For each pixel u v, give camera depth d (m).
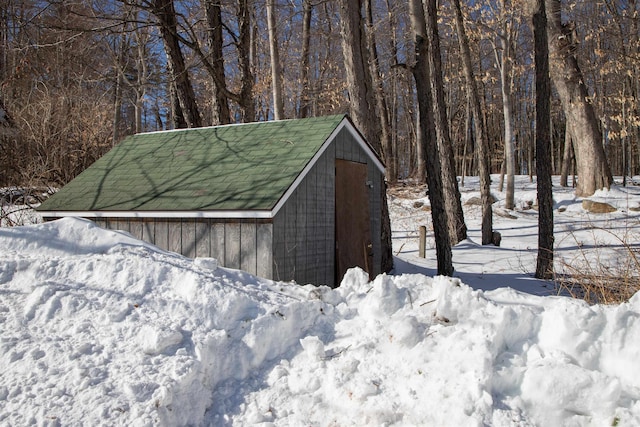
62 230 5.04
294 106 25.11
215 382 3.61
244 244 6.97
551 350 3.49
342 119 8.47
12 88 14.93
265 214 6.65
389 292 4.29
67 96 16.67
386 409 3.19
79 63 15.89
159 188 7.95
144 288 4.20
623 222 16.84
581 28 25.72
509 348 3.61
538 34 10.36
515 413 3.11
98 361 3.44
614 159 44.09
